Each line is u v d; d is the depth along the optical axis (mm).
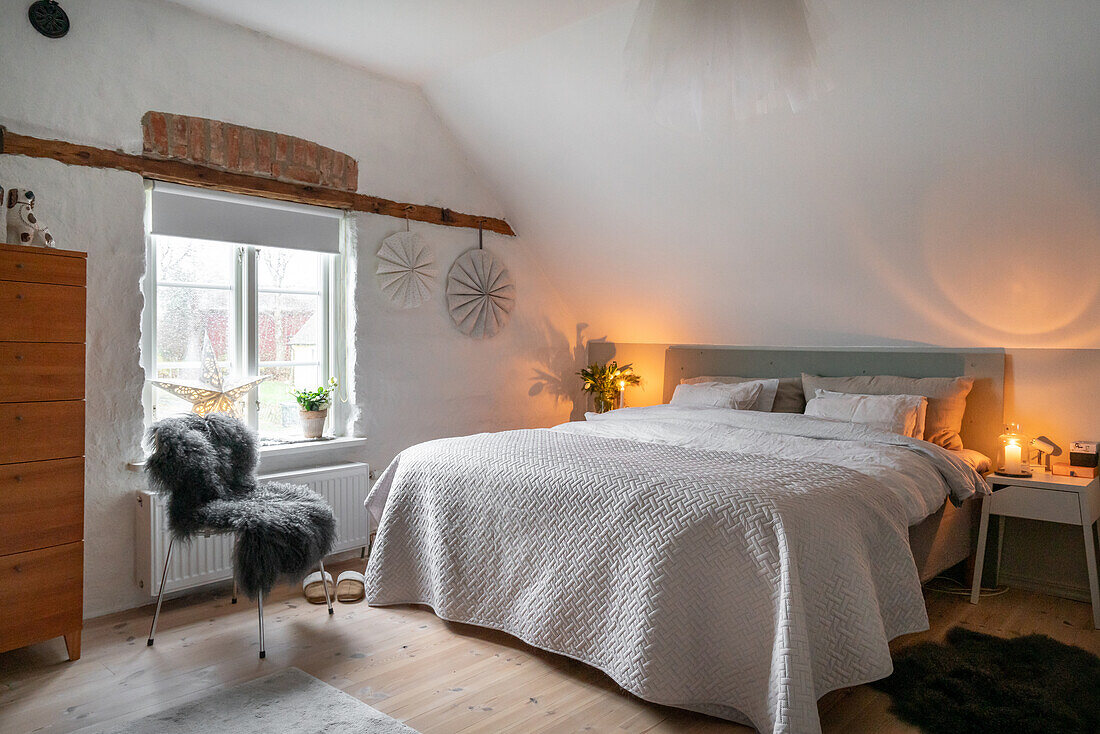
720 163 3623
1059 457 3432
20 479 2441
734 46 1600
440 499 2973
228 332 3578
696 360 4844
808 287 4016
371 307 4047
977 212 3182
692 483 2412
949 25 2619
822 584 2160
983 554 3285
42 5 2832
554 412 5234
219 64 3369
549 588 2555
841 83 2990
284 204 3703
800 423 3498
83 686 2383
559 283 5129
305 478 3561
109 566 3070
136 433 3146
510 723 2180
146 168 3160
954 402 3584
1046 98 2670
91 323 3006
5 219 2744
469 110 4184
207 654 2646
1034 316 3408
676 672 2213
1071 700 2309
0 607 2404
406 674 2502
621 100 3574
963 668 2492
